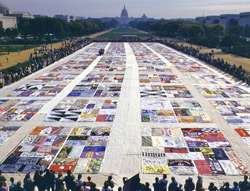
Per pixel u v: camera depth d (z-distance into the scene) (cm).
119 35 18850
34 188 1645
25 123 2839
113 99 3653
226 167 2038
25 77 4997
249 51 7612
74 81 4675
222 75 5141
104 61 6781
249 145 2367
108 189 1462
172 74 5250
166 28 16700
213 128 2711
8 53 8225
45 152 2258
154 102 3522
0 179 1638
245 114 3075
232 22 19025
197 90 4084
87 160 2134
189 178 1557
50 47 10344
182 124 2816
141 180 1873
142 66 6103
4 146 2355
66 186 1598
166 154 2227
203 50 9350
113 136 2545
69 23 15600
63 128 2717
